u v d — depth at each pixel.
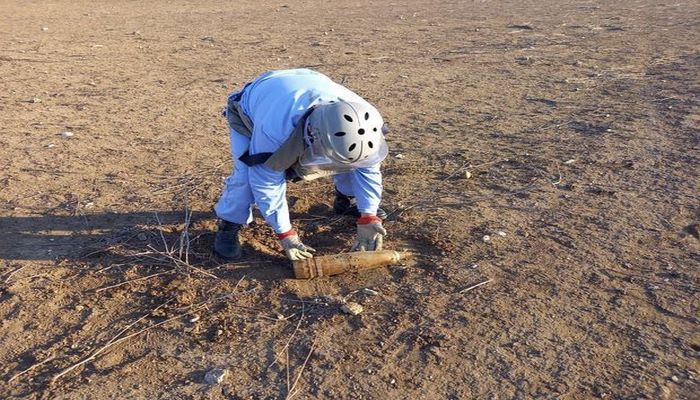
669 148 6.74
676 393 3.43
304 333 3.94
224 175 6.30
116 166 6.59
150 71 11.35
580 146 6.89
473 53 12.51
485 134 7.45
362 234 4.56
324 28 16.70
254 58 12.52
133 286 4.45
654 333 3.87
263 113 4.08
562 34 14.57
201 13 20.75
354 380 3.57
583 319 4.00
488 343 3.81
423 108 8.66
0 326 4.09
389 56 12.47
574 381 3.52
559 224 5.14
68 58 12.50
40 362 3.77
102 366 3.73
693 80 9.64
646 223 5.14
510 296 4.23
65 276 4.59
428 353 3.74
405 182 6.06
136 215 5.47
